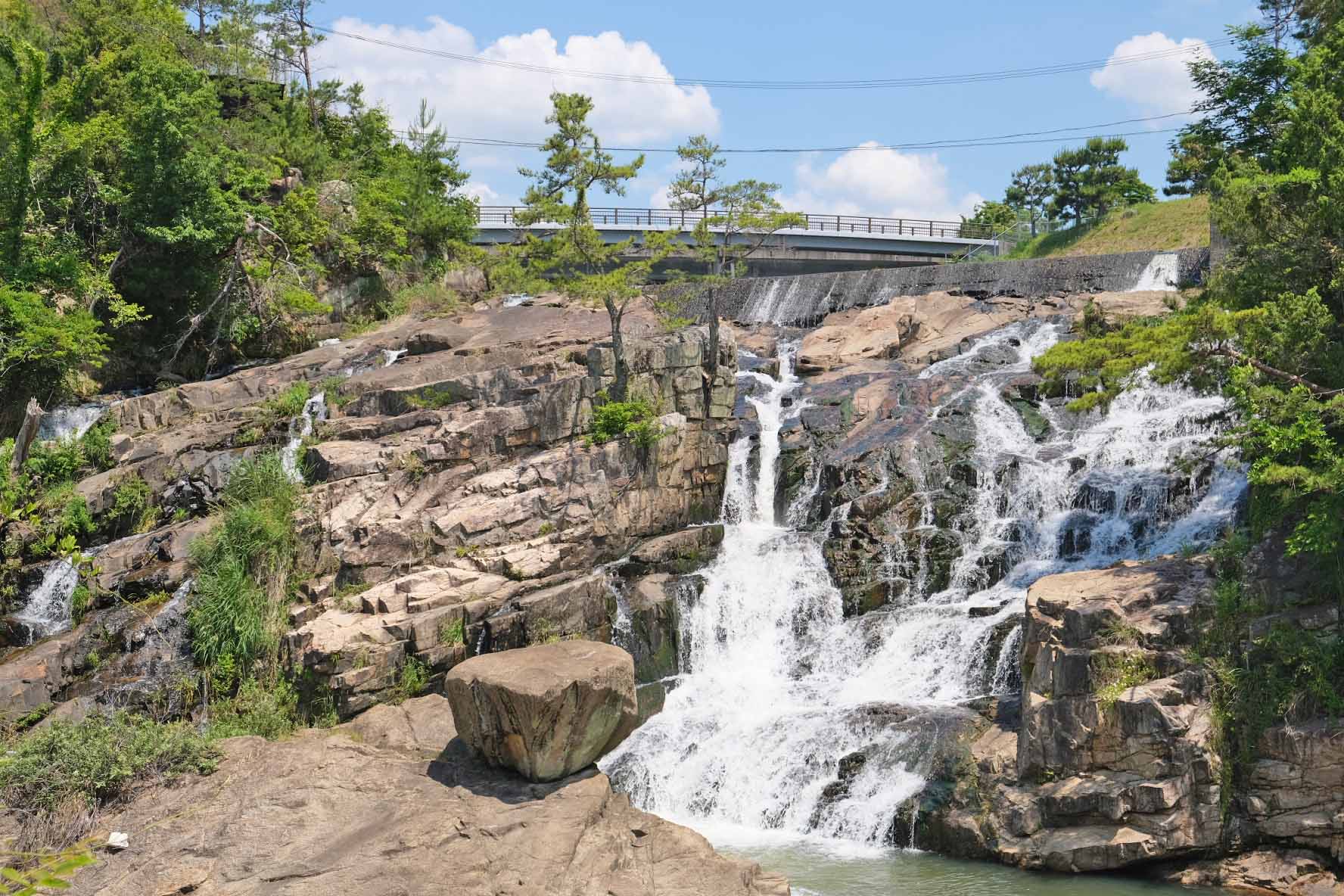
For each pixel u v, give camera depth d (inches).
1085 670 791.1
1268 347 877.8
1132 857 730.8
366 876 610.5
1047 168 3063.5
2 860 642.2
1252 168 1013.8
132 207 1717.5
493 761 726.5
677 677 1053.8
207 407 1457.9
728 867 649.6
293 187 2046.0
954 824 785.6
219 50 2436.0
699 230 1865.2
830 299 1923.0
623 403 1189.7
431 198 2322.8
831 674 1025.5
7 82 1631.4
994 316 1609.3
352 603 1005.2
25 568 1105.4
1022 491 1139.9
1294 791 737.6
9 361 1504.7
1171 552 998.4
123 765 725.3
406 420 1217.4
